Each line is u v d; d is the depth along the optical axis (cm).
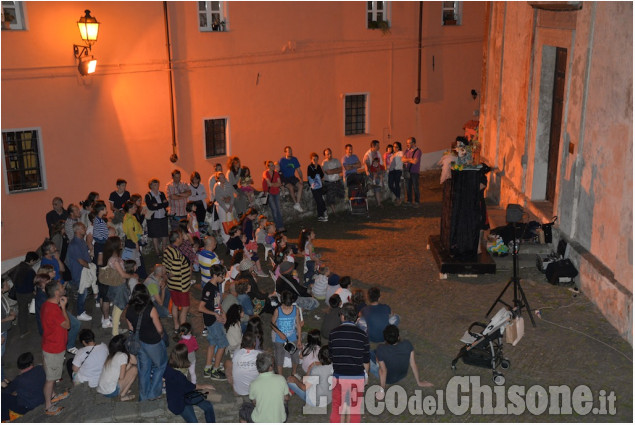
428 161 2458
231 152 1966
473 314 1138
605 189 1116
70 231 1219
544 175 1495
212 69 1869
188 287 1093
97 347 947
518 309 970
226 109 1923
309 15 2038
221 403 906
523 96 1542
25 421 883
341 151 2228
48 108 1570
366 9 2155
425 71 2359
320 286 1195
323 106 2142
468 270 1285
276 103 2028
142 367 908
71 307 1237
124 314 1070
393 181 1844
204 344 1084
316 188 1719
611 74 1084
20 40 1497
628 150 1027
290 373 990
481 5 2450
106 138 1691
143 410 888
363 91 2222
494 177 1762
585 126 1199
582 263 1193
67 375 1015
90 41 1559
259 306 1130
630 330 1010
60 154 1609
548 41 1377
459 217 1294
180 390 870
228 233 1363
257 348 937
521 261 1314
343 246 1524
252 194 1586
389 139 2330
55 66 1562
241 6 1892
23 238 1576
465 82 2491
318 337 930
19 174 1559
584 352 996
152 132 1781
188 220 1391
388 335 886
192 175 1523
